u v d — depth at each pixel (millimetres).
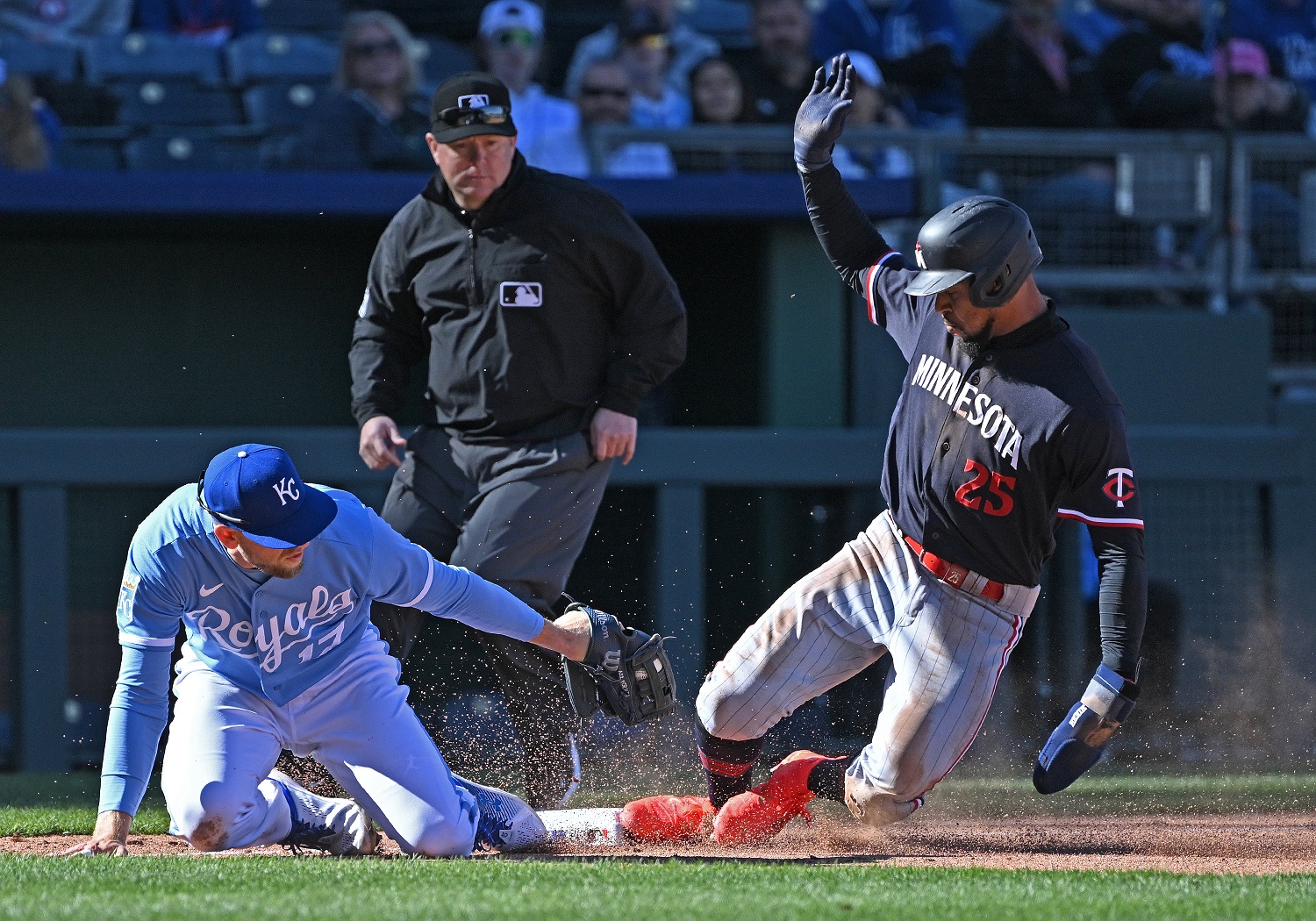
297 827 13938
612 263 17188
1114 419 12703
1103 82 38219
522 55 36469
